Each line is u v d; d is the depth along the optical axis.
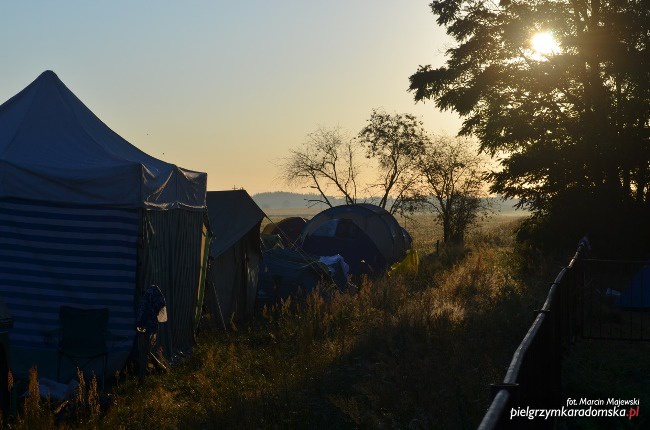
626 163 27.12
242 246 17.14
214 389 9.91
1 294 10.82
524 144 30.00
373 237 27.69
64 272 10.91
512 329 12.38
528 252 26.33
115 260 10.91
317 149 45.12
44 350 10.65
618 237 27.14
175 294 12.48
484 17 30.31
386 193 43.41
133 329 10.84
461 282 18.48
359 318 14.27
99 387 10.34
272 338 13.16
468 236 44.31
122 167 10.80
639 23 26.58
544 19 28.36
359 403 8.73
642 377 9.45
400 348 11.46
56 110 12.70
